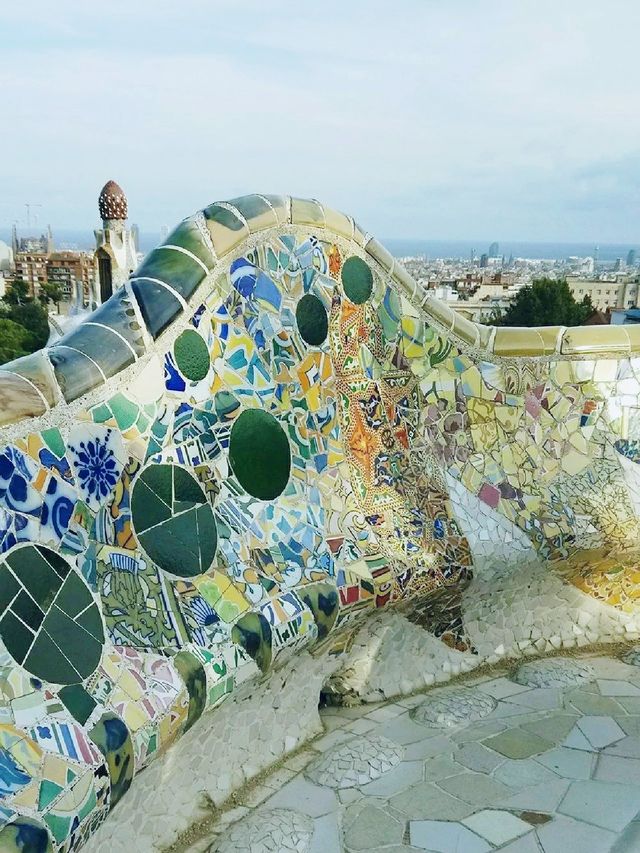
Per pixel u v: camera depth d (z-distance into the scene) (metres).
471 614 5.09
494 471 4.99
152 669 3.01
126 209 19.09
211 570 3.46
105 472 3.08
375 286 4.64
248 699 3.89
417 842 3.50
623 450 5.36
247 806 3.76
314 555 3.97
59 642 2.71
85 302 21.52
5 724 2.43
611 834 3.54
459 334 4.98
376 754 4.09
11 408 2.78
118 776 2.67
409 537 4.48
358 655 4.64
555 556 4.92
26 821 2.29
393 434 4.66
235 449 3.72
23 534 2.70
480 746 4.25
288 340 4.09
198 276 3.61
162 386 3.40
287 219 4.09
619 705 4.68
